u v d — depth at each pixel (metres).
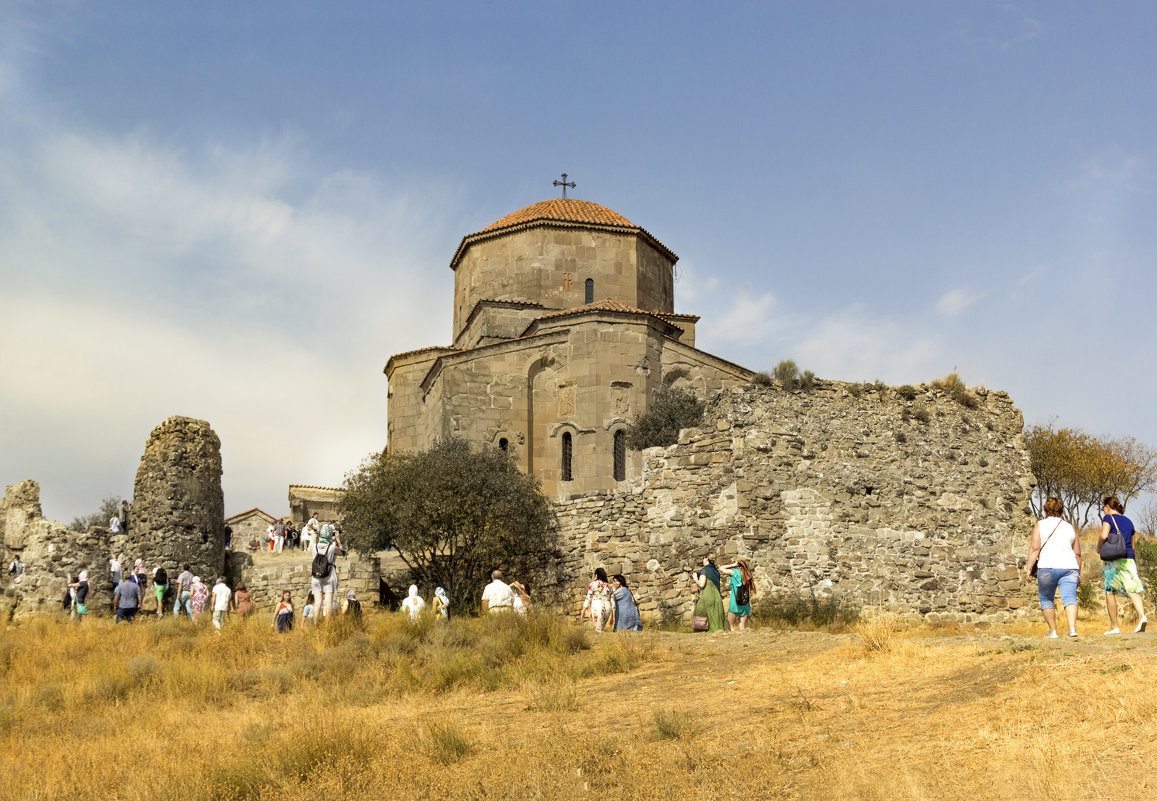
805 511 25.78
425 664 17.80
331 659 18.34
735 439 26.27
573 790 8.88
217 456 37.94
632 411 41.12
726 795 8.24
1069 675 9.97
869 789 7.82
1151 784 7.03
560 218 48.38
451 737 10.95
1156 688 8.87
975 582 26.94
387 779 10.02
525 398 42.28
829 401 27.17
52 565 34.78
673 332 44.56
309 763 10.81
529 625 19.55
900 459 27.25
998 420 29.27
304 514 56.38
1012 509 28.31
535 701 13.30
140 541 35.66
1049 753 7.79
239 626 23.55
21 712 16.64
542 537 29.62
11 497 36.81
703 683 13.69
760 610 23.97
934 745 8.73
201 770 11.08
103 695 17.55
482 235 49.09
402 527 30.09
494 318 46.81
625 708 12.45
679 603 26.03
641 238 49.28
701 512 26.34
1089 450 51.97
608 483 40.31
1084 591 27.03
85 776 11.68
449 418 41.41
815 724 10.15
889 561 26.12
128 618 29.88
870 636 13.97
